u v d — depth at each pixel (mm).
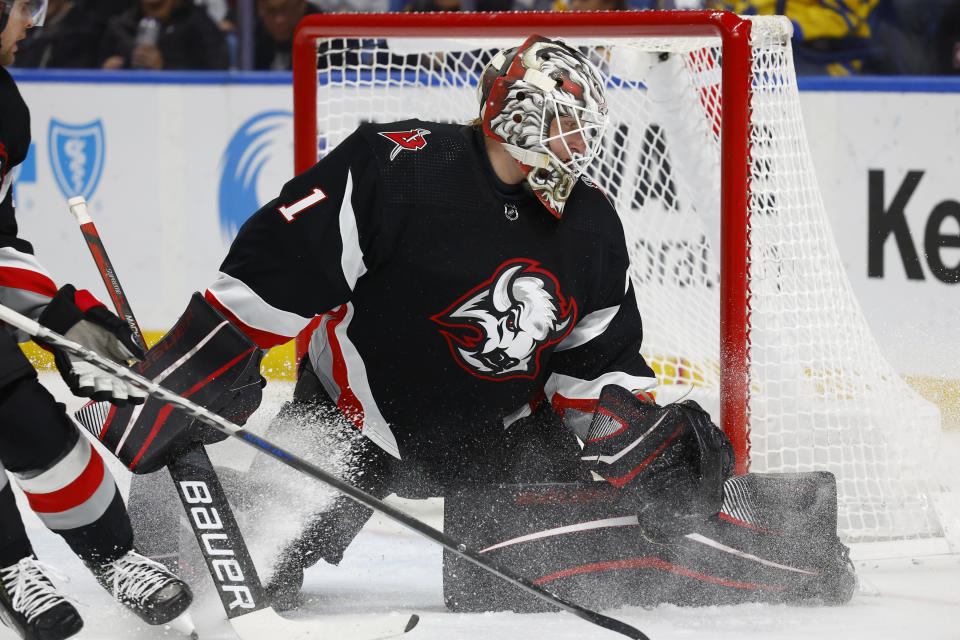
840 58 21031
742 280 10422
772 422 12383
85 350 7359
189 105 20453
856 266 18641
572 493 8711
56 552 10469
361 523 9188
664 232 15414
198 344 8039
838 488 11664
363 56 17766
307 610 8789
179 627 7828
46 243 21000
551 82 8344
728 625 8172
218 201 20547
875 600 9141
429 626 8055
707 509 8383
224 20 22781
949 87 18031
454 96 15633
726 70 10281
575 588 8562
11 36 8086
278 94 20203
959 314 18203
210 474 7746
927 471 11875
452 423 9039
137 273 20828
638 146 15438
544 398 9547
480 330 8641
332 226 8383
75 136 20766
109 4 22688
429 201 8477
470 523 8625
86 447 7703
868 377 12195
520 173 8586
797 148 11727
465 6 22422
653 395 9602
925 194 18281
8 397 7340
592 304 9078
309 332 11250
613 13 10703
